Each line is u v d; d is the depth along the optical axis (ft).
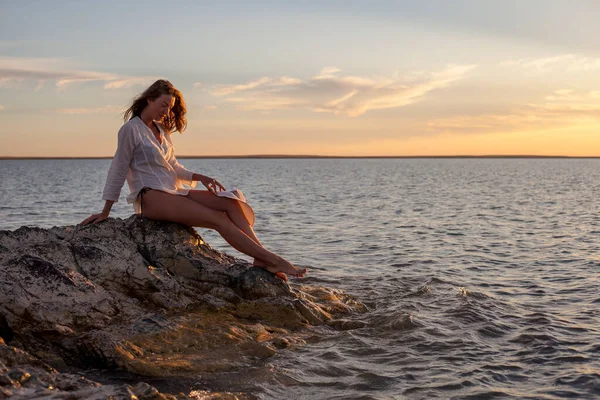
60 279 18.45
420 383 16.03
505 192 128.88
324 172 353.51
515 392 15.42
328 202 96.37
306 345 19.06
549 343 19.36
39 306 17.61
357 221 64.34
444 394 15.30
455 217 69.41
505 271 33.73
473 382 16.07
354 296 25.93
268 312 21.18
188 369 16.39
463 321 21.88
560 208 83.46
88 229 22.07
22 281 17.93
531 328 21.11
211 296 21.48
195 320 19.31
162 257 22.11
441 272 33.30
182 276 22.02
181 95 23.13
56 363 16.47
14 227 61.21
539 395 15.20
